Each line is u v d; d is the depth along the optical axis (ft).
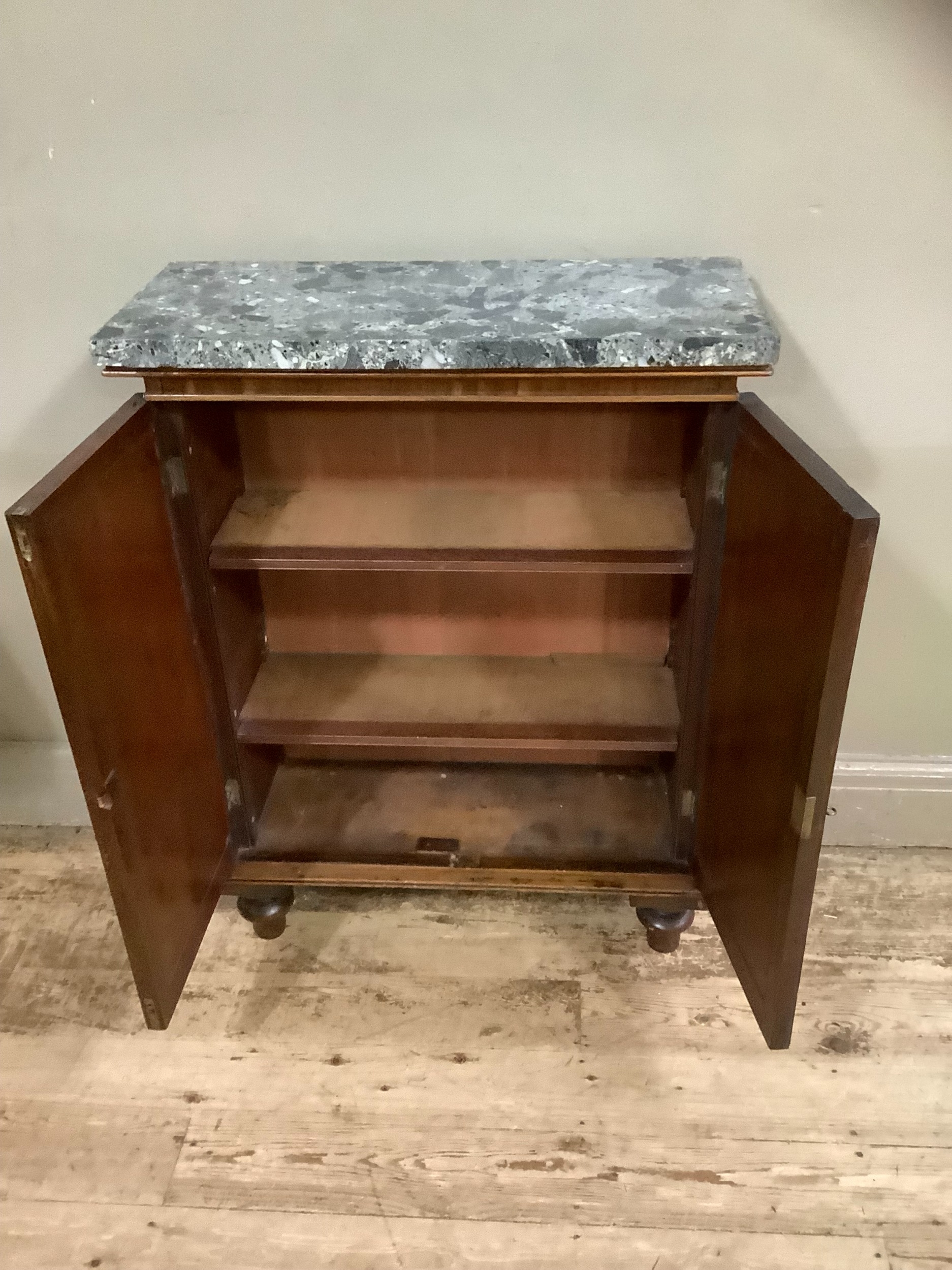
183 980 3.94
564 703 4.42
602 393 3.26
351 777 5.02
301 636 4.81
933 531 4.50
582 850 4.57
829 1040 4.37
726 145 3.74
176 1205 3.83
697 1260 3.62
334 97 3.72
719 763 3.91
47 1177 3.93
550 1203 3.80
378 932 4.91
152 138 3.81
